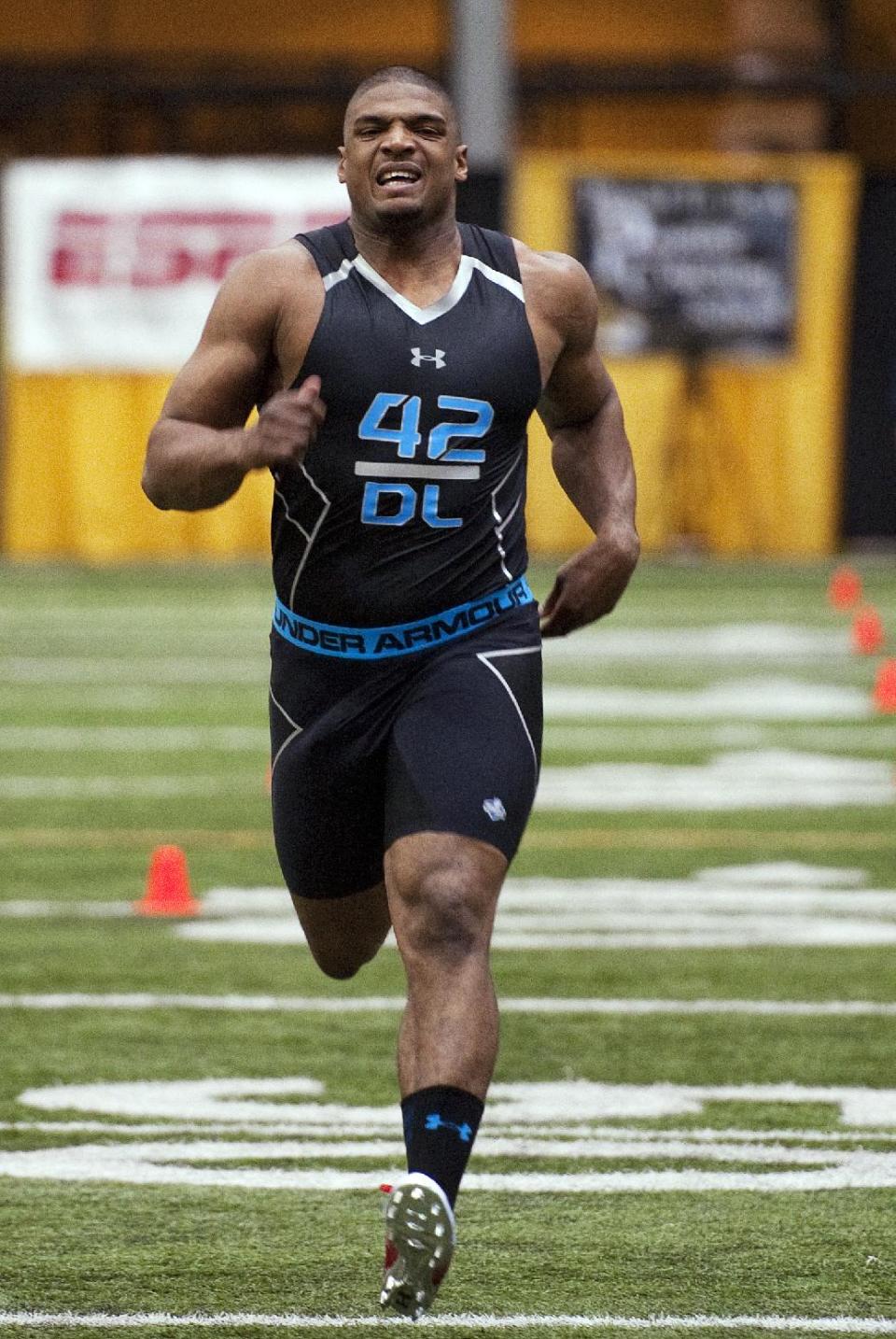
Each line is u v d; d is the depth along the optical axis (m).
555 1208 14.51
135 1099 17.17
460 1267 13.35
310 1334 12.16
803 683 46.12
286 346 12.63
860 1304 12.66
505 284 12.96
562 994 20.94
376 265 12.79
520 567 13.20
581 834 29.97
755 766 35.78
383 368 12.59
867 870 27.42
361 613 12.81
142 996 20.78
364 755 12.85
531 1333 12.16
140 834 29.89
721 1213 14.39
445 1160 11.30
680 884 26.55
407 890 12.05
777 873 27.23
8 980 21.44
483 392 12.75
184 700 43.66
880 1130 16.38
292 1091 17.45
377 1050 18.77
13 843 29.19
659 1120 16.64
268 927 24.11
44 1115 16.72
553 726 40.31
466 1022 11.69
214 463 11.90
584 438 13.91
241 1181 15.09
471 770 12.29
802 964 22.23
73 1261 13.44
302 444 11.82
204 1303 12.70
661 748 37.72
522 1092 17.47
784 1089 17.53
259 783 34.19
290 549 12.94
